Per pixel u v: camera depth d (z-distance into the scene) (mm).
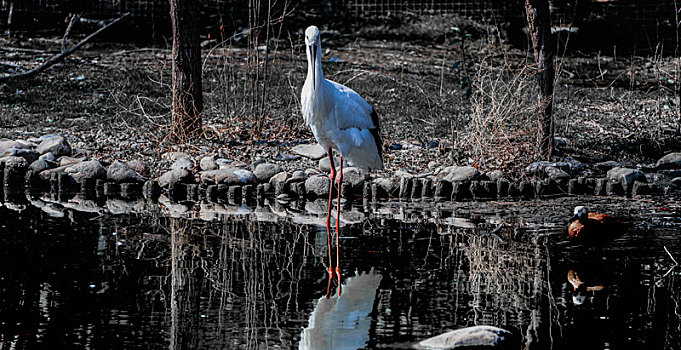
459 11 30281
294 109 17328
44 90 18516
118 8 27188
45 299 7262
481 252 9219
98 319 6762
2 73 19906
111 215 11156
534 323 6836
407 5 30641
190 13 14836
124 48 24938
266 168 13570
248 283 7914
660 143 15695
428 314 7031
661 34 27922
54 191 13000
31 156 13773
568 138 15898
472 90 16312
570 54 27328
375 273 8312
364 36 28672
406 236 10070
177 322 6719
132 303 7211
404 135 16078
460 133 15828
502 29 28516
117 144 14953
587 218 9508
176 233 10078
